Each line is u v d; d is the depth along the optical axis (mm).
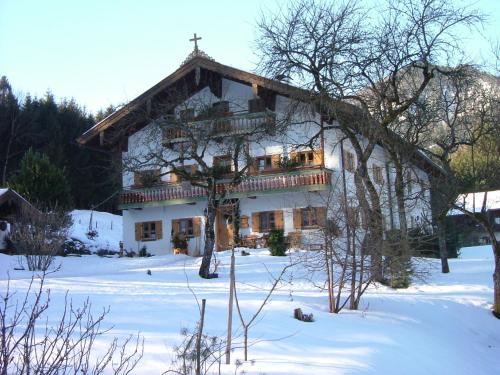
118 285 15328
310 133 31688
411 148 20625
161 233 35250
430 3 19906
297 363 7340
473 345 12258
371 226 12008
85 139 33219
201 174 21156
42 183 39188
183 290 14273
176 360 6590
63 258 28656
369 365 7855
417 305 13836
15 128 63562
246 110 32156
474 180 18062
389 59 19688
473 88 21438
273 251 28141
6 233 29016
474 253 35000
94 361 6438
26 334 4555
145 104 30859
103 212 59062
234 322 9312
